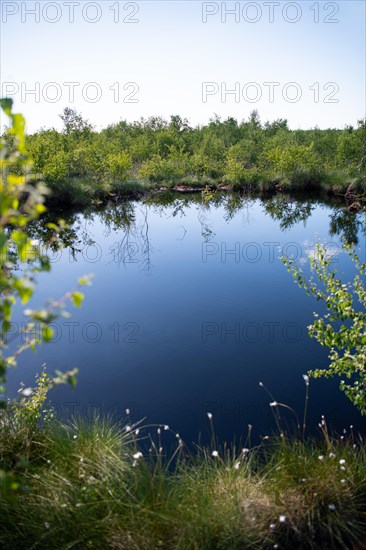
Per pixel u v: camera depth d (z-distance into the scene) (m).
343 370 4.14
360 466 3.51
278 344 7.53
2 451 3.51
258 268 12.50
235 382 6.37
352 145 25.89
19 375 6.51
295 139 35.97
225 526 2.93
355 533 3.07
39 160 20.95
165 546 2.85
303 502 3.18
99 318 8.95
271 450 4.06
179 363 6.97
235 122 47.06
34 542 2.78
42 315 1.62
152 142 39.66
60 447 3.69
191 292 10.59
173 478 3.51
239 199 25.83
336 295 4.41
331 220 19.66
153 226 19.73
